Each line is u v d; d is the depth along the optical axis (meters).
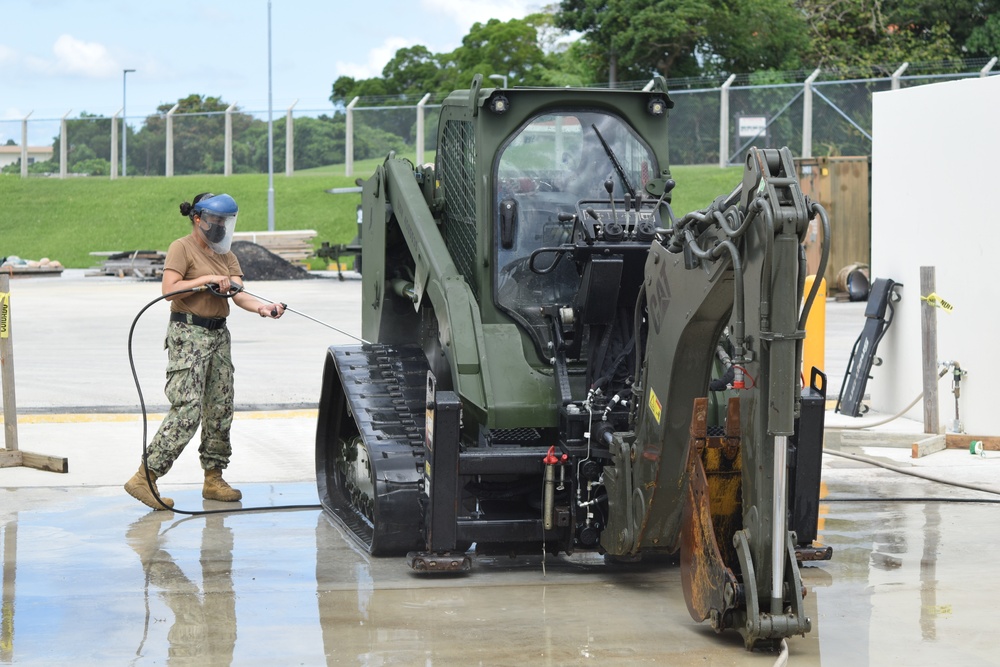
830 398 11.62
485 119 6.14
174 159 46.22
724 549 4.99
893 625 5.02
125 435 9.66
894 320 10.75
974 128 9.73
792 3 41.62
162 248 40.56
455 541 5.71
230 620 5.06
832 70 39.09
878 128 11.02
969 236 9.77
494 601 5.38
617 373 5.87
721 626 4.68
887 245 10.89
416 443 6.11
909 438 9.27
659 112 6.36
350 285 26.75
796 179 4.41
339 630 4.93
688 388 5.08
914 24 41.41
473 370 5.84
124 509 7.23
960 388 9.83
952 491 7.80
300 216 40.03
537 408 5.79
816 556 5.93
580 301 5.84
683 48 40.84
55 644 4.73
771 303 4.39
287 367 13.60
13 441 8.55
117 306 21.94
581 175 6.27
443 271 6.18
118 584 5.61
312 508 7.34
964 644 4.76
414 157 40.88
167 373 7.22
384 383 6.66
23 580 5.68
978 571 5.88
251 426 10.13
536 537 5.80
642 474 5.30
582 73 44.56
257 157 44.84
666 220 6.27
